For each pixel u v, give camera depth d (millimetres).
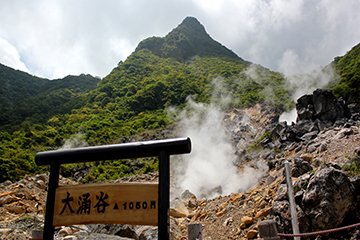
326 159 9133
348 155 8469
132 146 2781
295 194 6621
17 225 7676
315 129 19266
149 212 2545
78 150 2938
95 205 2701
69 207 2773
